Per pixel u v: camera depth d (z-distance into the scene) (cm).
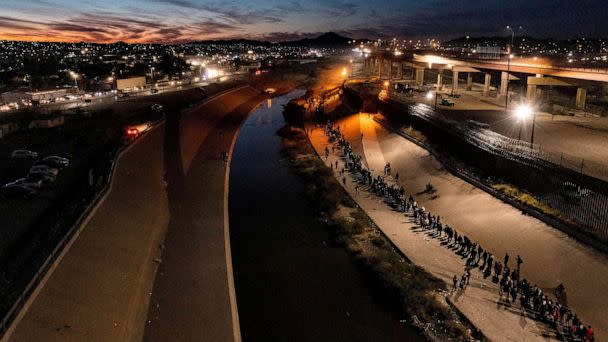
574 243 3584
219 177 6116
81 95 12219
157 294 3083
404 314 3125
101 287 2830
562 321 2867
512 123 6712
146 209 4359
